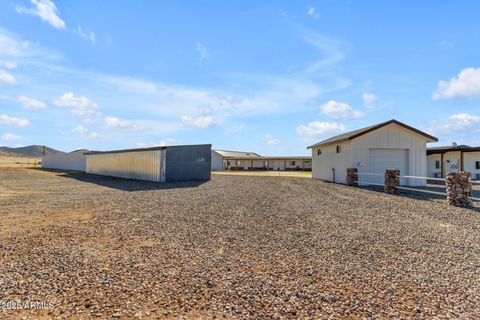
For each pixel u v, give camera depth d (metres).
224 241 5.51
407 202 10.52
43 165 44.97
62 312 2.93
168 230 6.32
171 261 4.42
